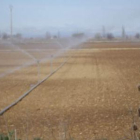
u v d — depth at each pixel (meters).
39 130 9.52
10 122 10.59
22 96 15.08
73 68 29.42
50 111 12.09
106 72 25.34
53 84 19.22
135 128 5.86
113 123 10.18
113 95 15.12
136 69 26.91
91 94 15.55
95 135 9.00
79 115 11.35
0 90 17.34
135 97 14.48
